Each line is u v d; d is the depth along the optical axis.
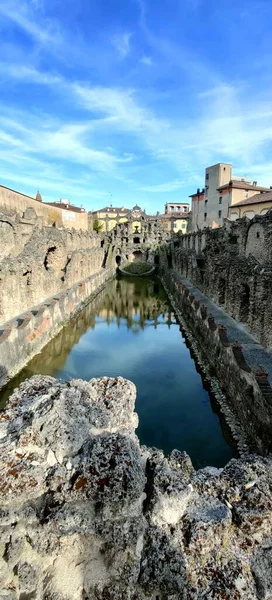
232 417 16.33
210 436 15.86
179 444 15.29
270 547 6.13
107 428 6.27
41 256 33.16
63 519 5.08
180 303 40.09
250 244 29.64
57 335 29.58
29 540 5.20
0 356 18.75
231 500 6.37
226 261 30.08
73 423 5.81
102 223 127.50
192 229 95.31
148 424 16.83
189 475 7.07
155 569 5.38
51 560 5.28
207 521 5.81
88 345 28.58
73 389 6.41
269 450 12.49
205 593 5.41
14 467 5.25
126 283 66.88
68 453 5.59
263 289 19.89
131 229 89.62
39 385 7.05
